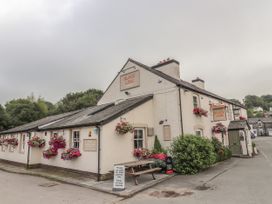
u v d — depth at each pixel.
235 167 11.44
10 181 9.78
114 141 9.80
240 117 21.20
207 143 10.56
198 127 13.13
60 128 12.08
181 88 12.02
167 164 9.95
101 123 9.30
